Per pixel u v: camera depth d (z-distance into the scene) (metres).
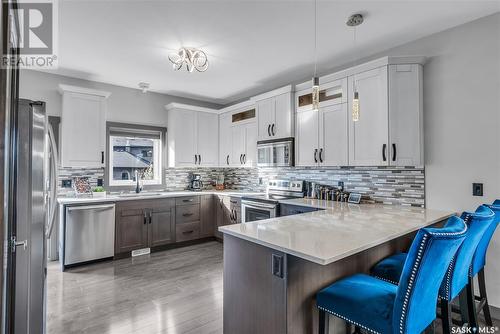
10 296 1.48
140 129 4.44
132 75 3.77
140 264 3.48
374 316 1.25
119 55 3.09
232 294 1.78
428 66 2.67
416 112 2.62
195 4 2.15
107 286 2.83
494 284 2.30
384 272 1.78
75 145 3.62
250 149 4.35
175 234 4.20
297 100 3.60
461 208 2.46
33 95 3.56
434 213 2.39
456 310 2.07
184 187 4.95
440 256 1.15
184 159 4.62
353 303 1.33
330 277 1.66
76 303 2.47
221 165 4.96
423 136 2.66
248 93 4.69
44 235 1.79
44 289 1.79
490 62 2.32
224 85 4.24
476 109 2.38
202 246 4.30
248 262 1.67
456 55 2.50
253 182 4.82
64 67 3.45
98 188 3.86
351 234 1.67
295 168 4.04
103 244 3.54
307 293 1.53
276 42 2.80
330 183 3.55
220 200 4.50
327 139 3.22
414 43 2.77
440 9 2.24
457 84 2.49
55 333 2.02
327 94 3.27
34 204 1.72
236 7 2.20
